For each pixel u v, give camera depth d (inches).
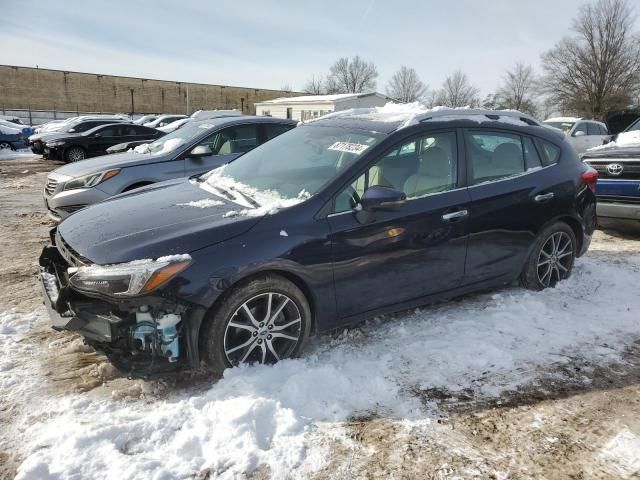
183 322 118.5
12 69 2650.1
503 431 109.7
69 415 112.6
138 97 2955.2
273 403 112.7
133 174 259.0
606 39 1761.8
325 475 96.7
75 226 137.0
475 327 154.7
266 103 1822.1
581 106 1824.6
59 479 91.8
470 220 155.6
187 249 117.9
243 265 120.0
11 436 105.6
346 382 123.6
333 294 135.0
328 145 156.3
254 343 127.3
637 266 216.7
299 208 130.9
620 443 106.3
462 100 2544.3
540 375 130.5
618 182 252.7
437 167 153.9
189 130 292.4
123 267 113.3
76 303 117.9
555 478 96.6
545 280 183.2
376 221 138.0
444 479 96.2
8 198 414.3
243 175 162.2
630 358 139.8
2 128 954.1
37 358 136.9
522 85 2305.6
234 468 97.0
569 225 187.9
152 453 100.9
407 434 108.3
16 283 194.7
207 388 124.1
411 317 162.4
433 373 130.3
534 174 174.2
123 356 119.4
